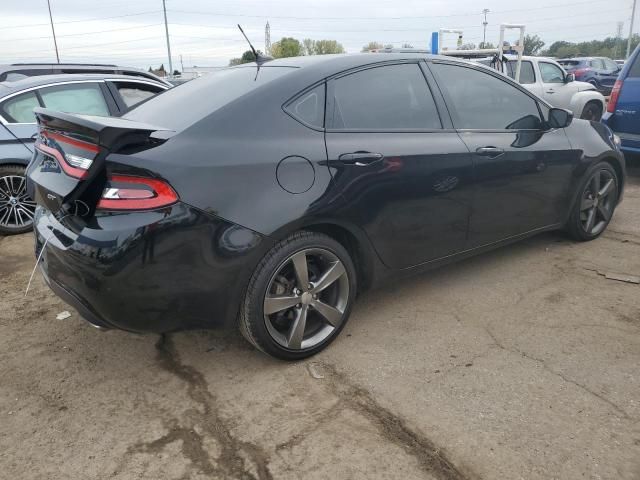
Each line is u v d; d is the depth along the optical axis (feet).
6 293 13.32
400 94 10.73
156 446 7.86
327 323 10.09
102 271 7.77
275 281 9.27
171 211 7.83
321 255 9.62
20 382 9.53
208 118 8.70
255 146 8.70
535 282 12.82
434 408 8.38
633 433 7.66
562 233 15.76
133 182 7.76
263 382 9.29
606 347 9.90
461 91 11.78
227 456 7.60
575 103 36.76
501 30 34.01
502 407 8.33
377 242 10.21
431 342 10.33
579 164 14.03
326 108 9.66
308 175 9.02
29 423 8.44
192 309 8.39
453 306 11.76
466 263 14.12
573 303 11.69
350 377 9.30
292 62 10.56
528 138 12.75
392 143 10.17
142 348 10.57
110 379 9.57
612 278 12.85
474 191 11.53
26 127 17.78
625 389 8.66
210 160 8.25
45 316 12.01
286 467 7.34
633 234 15.96
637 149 20.98
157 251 7.83
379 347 10.22
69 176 8.21
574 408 8.23
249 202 8.41
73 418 8.54
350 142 9.66
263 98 9.14
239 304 8.90
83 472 7.40
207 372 9.68
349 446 7.66
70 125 8.25
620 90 21.17
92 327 11.41
